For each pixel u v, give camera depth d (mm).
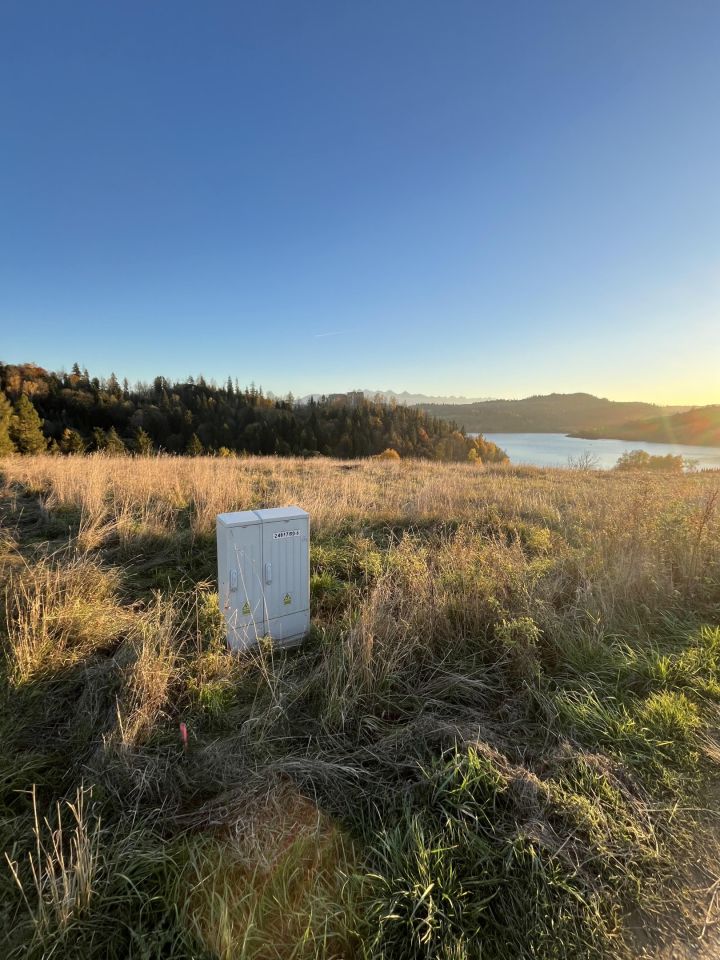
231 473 10070
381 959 1271
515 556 4562
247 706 2467
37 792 1896
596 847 1624
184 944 1322
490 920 1415
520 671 2750
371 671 2547
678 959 1342
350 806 1797
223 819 1740
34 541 5355
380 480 11641
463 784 1769
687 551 4316
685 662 2754
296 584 3213
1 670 2535
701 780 1968
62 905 1332
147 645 2691
